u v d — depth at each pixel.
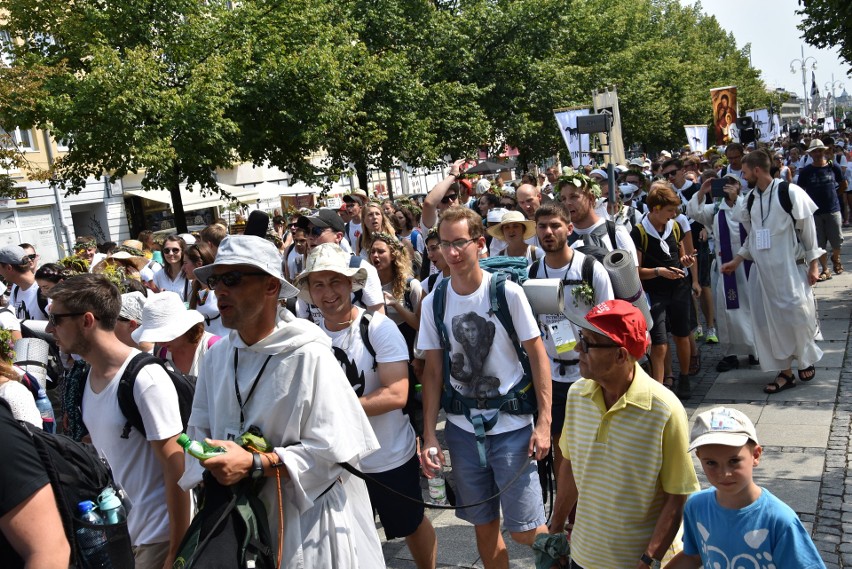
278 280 2.60
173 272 7.21
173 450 3.05
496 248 6.80
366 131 20.42
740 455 2.50
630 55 35.19
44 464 2.31
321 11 19.39
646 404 2.75
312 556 2.52
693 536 2.71
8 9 16.20
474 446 3.79
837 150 18.16
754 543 2.51
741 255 6.93
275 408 2.51
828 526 4.28
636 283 4.71
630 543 2.86
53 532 2.12
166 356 4.16
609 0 35.06
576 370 4.45
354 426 2.64
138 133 14.51
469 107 23.33
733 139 18.95
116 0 15.99
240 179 23.08
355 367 3.70
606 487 2.87
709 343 8.87
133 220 26.20
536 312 4.14
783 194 6.51
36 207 22.47
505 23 25.30
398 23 22.89
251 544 2.37
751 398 6.62
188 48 16.50
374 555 2.82
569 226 4.65
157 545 3.22
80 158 15.40
